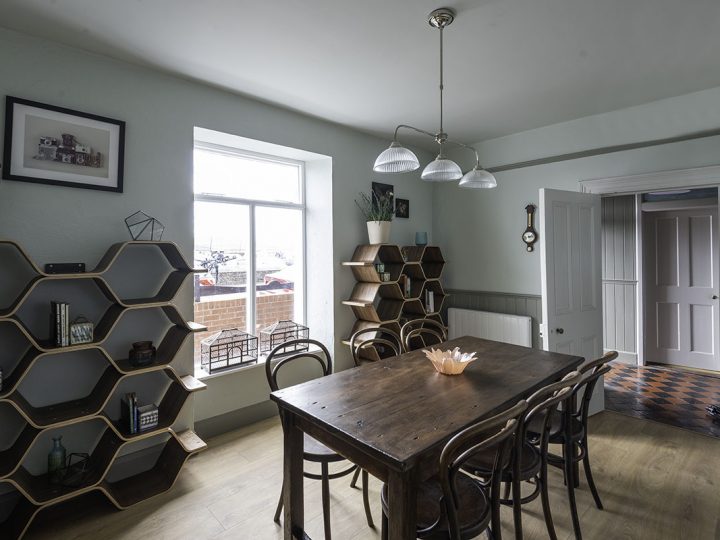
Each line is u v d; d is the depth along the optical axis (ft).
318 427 5.23
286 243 12.07
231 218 10.83
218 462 8.55
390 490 4.20
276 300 11.84
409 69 8.42
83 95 7.49
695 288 14.88
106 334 7.00
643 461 8.40
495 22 6.72
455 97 9.93
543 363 7.30
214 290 10.54
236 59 7.95
